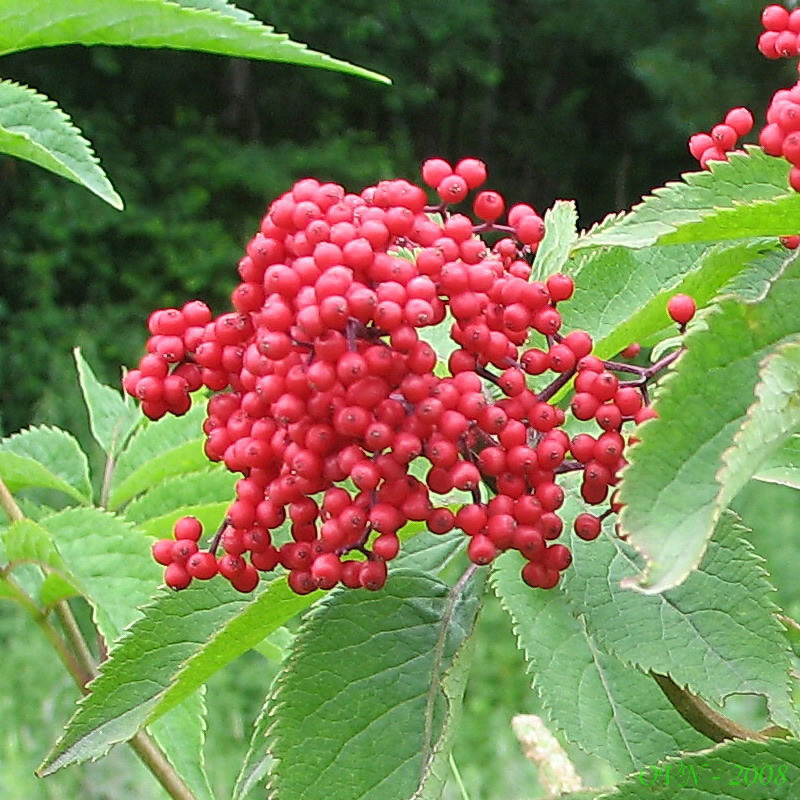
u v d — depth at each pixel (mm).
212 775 1548
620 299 482
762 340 388
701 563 438
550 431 431
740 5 3957
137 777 1445
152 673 454
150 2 468
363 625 447
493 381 432
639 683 453
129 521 548
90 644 1069
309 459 424
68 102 3934
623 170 4980
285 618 458
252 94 4188
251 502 439
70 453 586
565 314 482
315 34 4195
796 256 389
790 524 2066
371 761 438
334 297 412
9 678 1767
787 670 429
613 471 429
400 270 419
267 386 424
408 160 4363
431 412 419
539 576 439
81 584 500
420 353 418
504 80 4977
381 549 427
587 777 861
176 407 451
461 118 4852
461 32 4395
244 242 3809
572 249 440
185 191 3816
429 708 442
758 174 439
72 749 447
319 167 3998
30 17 475
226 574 445
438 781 420
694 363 387
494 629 1904
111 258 3674
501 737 1597
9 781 1416
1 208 3580
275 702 441
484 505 434
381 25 4203
